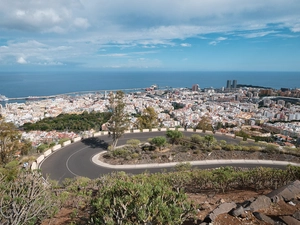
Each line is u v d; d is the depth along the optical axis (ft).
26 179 20.29
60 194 25.25
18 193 17.06
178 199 13.93
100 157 61.00
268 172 26.32
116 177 33.73
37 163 56.18
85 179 37.35
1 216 13.89
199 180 28.04
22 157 59.57
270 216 14.30
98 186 30.07
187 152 59.88
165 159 56.54
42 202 17.15
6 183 21.22
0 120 54.95
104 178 32.14
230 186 26.55
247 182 26.40
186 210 13.51
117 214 11.62
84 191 26.02
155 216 11.53
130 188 13.93
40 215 17.71
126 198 12.73
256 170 27.96
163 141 61.67
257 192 22.90
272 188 24.43
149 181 24.45
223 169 30.14
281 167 51.01
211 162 54.13
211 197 21.85
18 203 15.52
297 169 25.94
